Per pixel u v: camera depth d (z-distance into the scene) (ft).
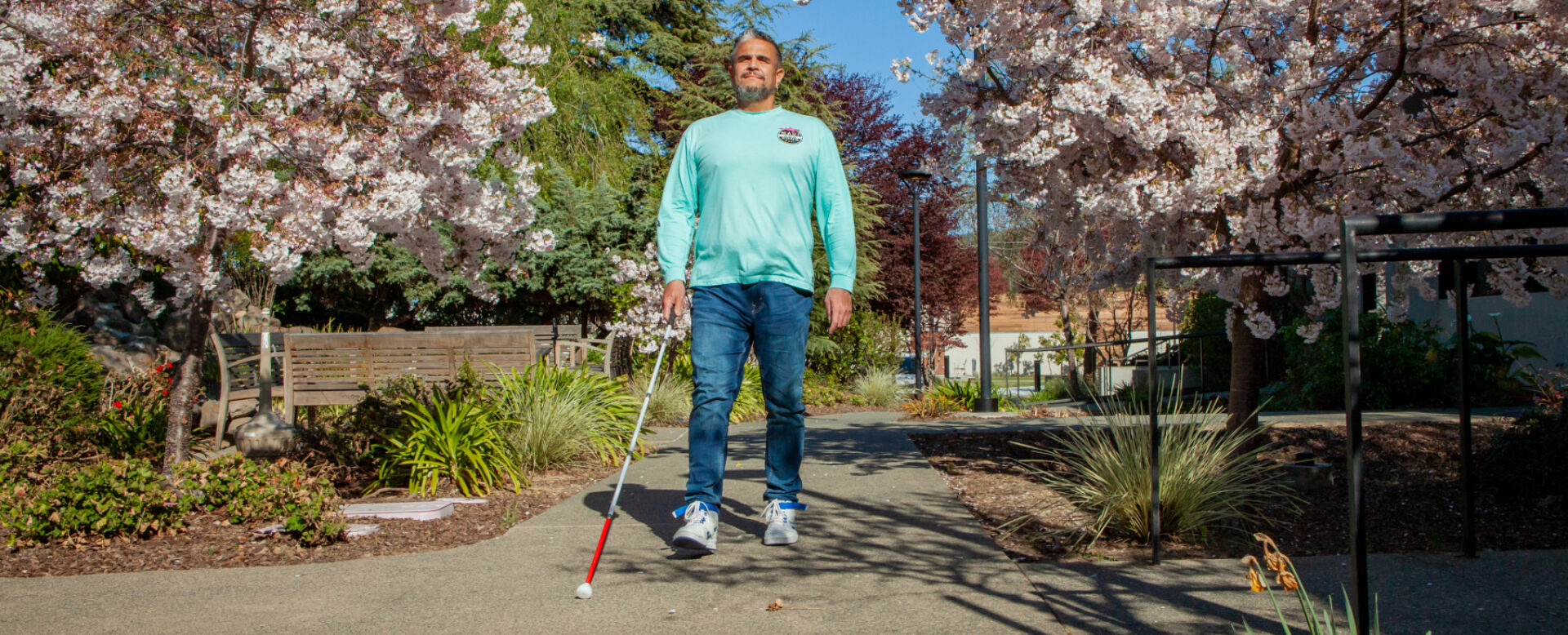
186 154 12.86
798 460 12.12
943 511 13.82
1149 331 11.05
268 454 18.93
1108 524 12.21
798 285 11.84
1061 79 15.57
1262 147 13.83
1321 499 13.69
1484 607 8.57
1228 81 15.39
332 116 14.20
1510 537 11.21
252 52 14.10
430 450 16.34
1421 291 16.10
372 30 14.26
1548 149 13.80
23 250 13.37
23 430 17.13
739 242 11.71
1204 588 9.54
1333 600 8.98
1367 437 18.17
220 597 9.65
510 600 9.55
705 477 11.57
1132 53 15.65
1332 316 31.91
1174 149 15.10
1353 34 15.07
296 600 9.56
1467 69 13.99
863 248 57.77
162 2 13.67
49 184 13.33
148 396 22.26
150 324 31.60
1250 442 16.57
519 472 17.03
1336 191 15.48
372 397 18.35
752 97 12.12
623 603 9.41
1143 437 12.44
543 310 46.21
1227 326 16.89
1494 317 31.01
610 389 22.43
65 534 11.93
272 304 38.04
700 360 11.76
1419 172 13.97
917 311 52.31
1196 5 14.32
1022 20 15.07
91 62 12.89
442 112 14.87
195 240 13.10
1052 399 57.21
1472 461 10.41
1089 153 16.30
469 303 44.96
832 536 12.31
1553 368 27.07
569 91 52.37
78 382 20.40
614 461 19.98
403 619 8.91
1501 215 6.05
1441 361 28.04
